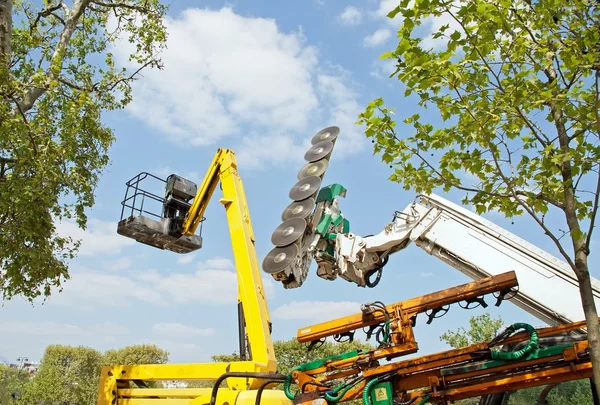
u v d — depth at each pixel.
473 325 19.62
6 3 11.58
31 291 13.61
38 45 14.37
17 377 48.38
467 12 5.23
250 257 8.38
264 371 7.27
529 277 7.23
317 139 10.16
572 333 5.13
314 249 8.94
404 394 5.48
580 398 4.86
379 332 6.20
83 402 45.19
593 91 5.43
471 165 5.83
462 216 8.14
